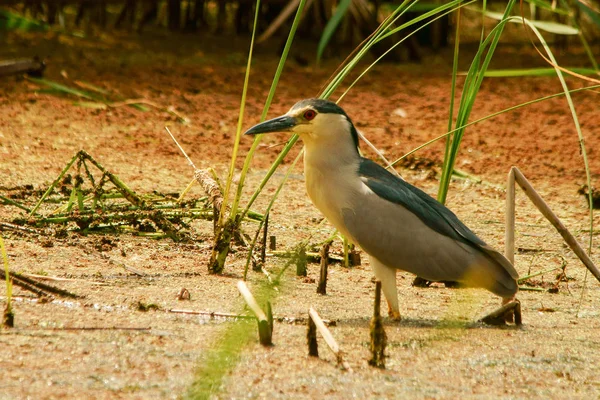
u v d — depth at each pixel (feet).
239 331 26.12
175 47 88.79
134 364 24.35
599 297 34.81
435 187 53.01
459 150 60.80
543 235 44.19
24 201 42.93
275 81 32.89
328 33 34.73
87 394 22.31
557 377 25.40
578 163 58.44
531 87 80.94
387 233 31.09
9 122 59.31
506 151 60.85
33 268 33.27
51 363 24.16
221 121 64.54
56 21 92.63
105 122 61.82
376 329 25.22
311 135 32.09
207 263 36.01
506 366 26.12
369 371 24.97
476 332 29.45
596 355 27.50
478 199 50.98
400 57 88.84
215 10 107.65
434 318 30.81
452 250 31.04
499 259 30.73
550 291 35.42
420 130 65.10
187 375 23.70
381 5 90.27
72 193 39.60
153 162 53.52
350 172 31.99
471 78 35.29
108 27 94.53
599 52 93.66
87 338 26.21
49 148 54.19
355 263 38.17
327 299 32.37
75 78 72.74
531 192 31.24
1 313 27.91
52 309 28.73
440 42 95.61
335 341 25.40
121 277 33.19
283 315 29.81
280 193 49.32
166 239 39.47
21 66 69.00
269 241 40.06
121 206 41.19
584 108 73.72
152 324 27.76
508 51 95.14
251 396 22.76
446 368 25.66
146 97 69.36
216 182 40.11
